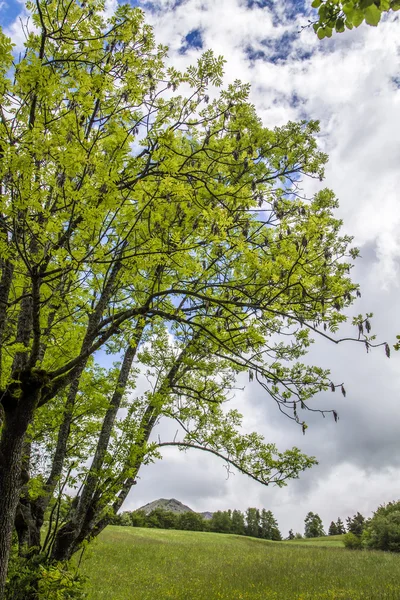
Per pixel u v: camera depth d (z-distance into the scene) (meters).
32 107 3.38
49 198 3.69
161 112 4.15
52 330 5.08
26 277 4.10
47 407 6.27
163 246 3.54
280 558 19.00
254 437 6.15
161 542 25.56
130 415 6.13
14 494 3.42
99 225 3.44
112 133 3.52
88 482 5.80
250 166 4.57
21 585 4.76
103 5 4.04
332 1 2.05
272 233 5.39
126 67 3.82
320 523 86.38
